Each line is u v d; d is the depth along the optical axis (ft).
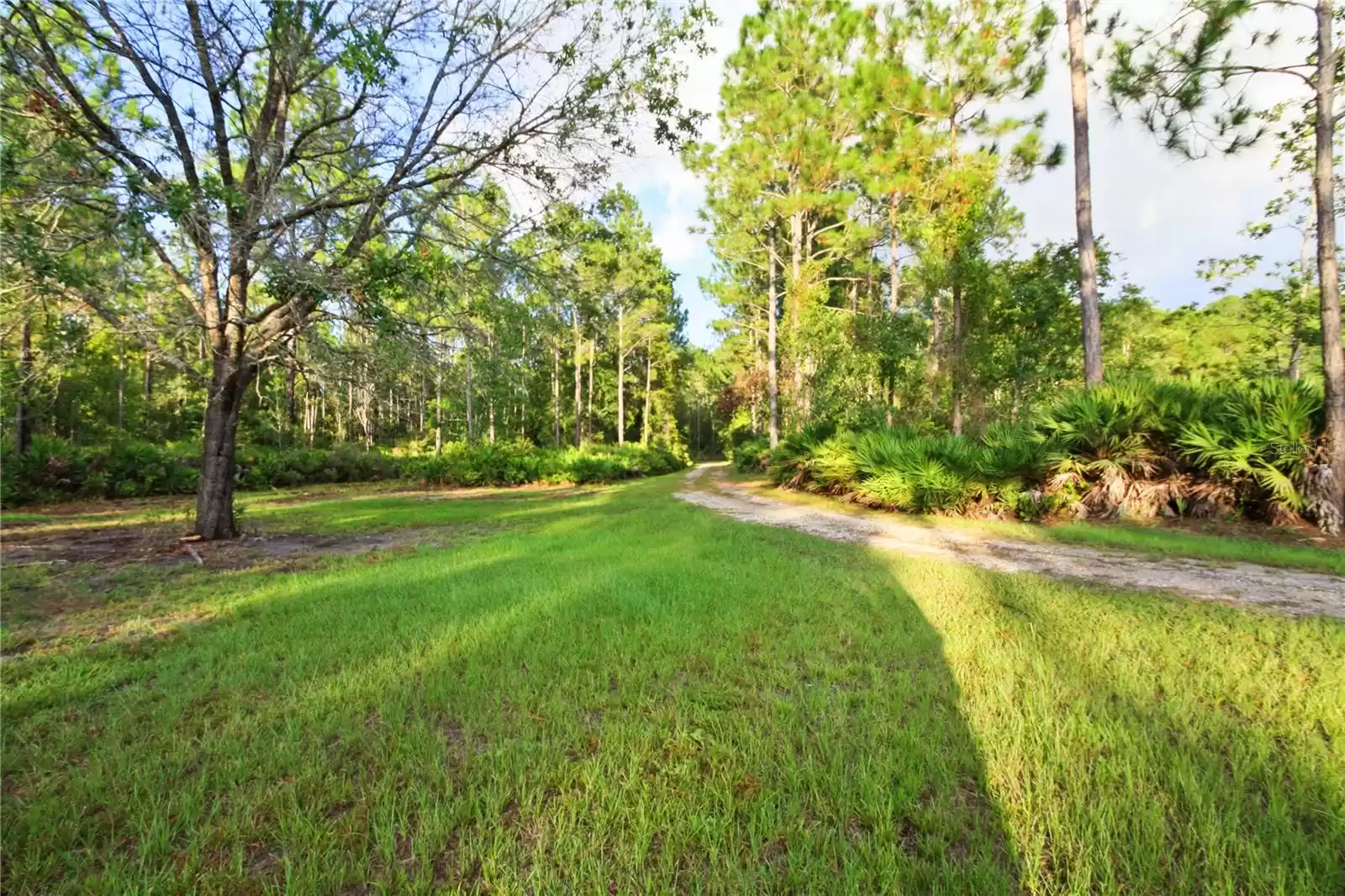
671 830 5.99
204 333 26.03
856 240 63.57
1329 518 25.05
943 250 44.27
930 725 8.15
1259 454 27.04
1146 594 15.93
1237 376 52.65
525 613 13.73
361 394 31.81
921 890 5.30
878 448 38.22
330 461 75.31
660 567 19.02
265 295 28.99
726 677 9.92
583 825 6.14
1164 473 30.45
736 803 6.43
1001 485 32.30
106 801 6.66
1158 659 10.64
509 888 5.28
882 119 49.85
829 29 57.41
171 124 24.54
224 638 12.54
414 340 27.81
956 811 6.34
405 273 23.41
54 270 18.49
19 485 45.06
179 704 9.18
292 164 27.68
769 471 55.88
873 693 9.12
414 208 26.94
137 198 18.83
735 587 16.07
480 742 8.00
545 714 8.60
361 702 9.11
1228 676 9.76
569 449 90.84
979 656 10.73
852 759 7.30
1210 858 5.46
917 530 29.48
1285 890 5.27
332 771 7.28
